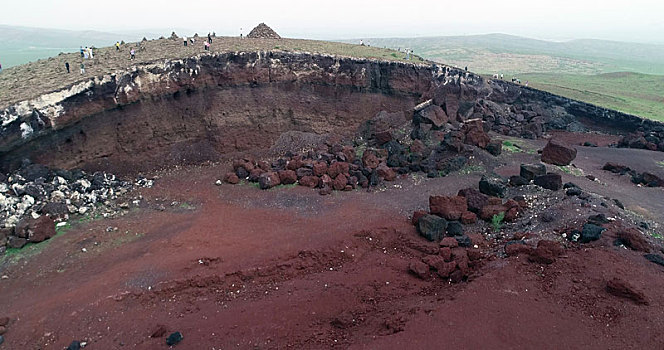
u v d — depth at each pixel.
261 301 20.31
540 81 90.69
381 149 39.59
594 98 66.06
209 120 39.06
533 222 25.17
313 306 19.81
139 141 35.19
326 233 26.16
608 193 32.16
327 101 44.66
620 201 30.55
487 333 15.95
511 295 18.00
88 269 22.17
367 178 34.62
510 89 65.81
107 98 32.16
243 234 26.19
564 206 26.14
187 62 36.94
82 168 31.86
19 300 19.70
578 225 23.22
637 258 19.98
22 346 17.12
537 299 17.70
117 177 33.47
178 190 32.84
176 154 37.34
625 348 14.88
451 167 36.19
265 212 29.44
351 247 24.80
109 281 20.94
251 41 48.75
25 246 23.84
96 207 28.83
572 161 40.75
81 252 23.67
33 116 27.55
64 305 19.20
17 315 18.59
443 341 15.66
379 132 41.00
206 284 21.30
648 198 32.38
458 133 40.62
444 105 46.41
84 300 19.55
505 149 42.16
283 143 42.16
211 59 38.38
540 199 28.19
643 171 39.78
